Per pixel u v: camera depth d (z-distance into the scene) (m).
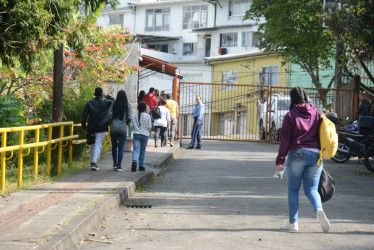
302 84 43.00
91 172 12.56
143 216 8.59
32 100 17.22
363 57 18.45
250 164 16.73
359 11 17.09
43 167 12.88
